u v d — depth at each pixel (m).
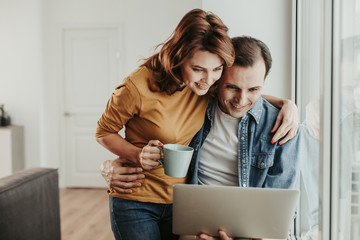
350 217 1.04
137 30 4.27
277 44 1.57
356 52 0.96
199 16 1.11
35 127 4.33
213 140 1.37
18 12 4.25
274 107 1.35
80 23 4.33
